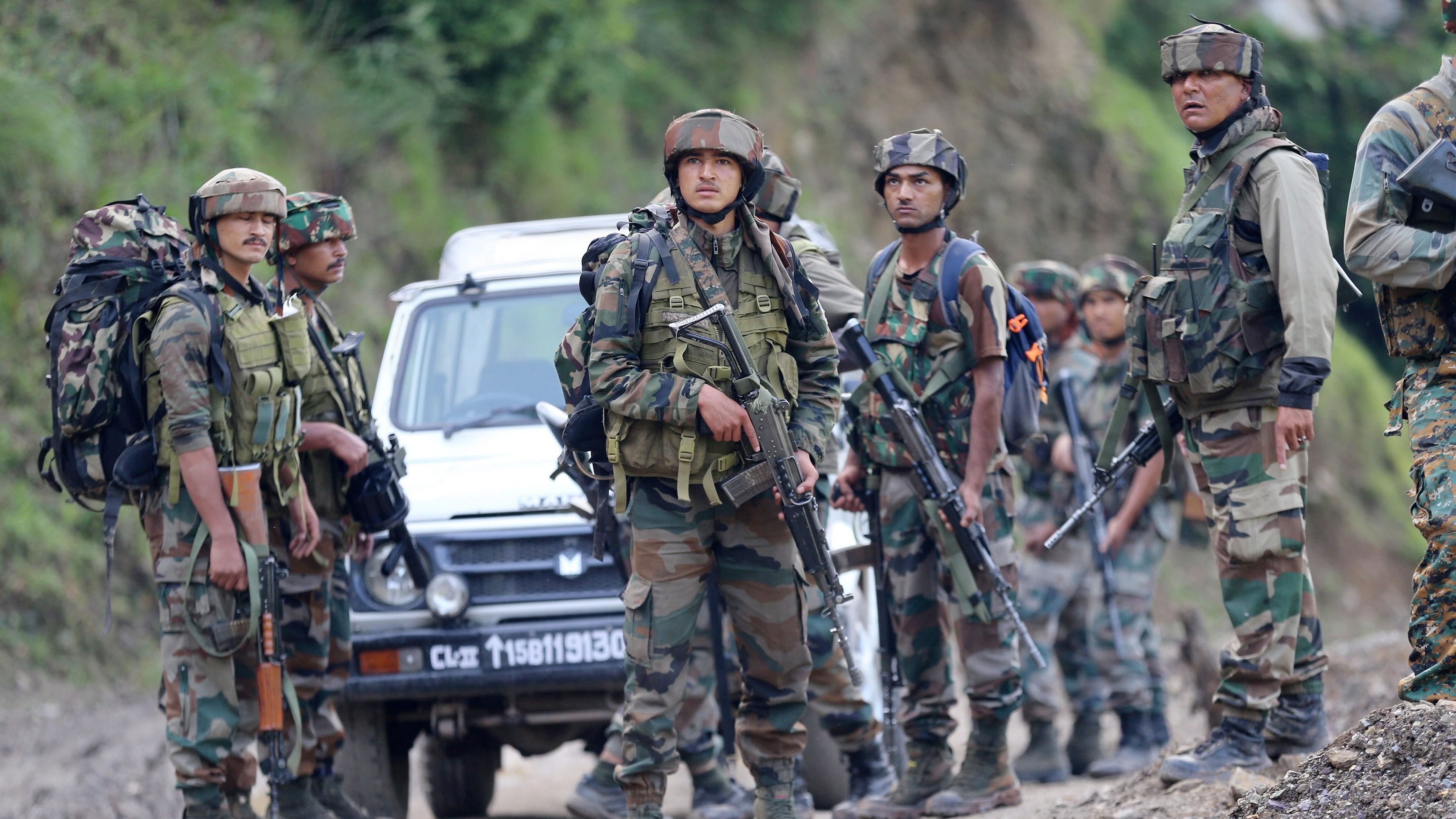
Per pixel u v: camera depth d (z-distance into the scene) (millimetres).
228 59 47969
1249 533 16172
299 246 19562
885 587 19312
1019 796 19469
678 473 14250
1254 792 13781
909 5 76750
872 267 19781
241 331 16938
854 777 20734
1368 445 76125
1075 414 26500
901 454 18797
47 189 40594
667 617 14578
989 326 18344
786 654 15023
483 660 19859
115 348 16312
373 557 20516
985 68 77062
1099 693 27703
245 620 16609
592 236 26266
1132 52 85188
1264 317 15992
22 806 24531
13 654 34875
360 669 19984
